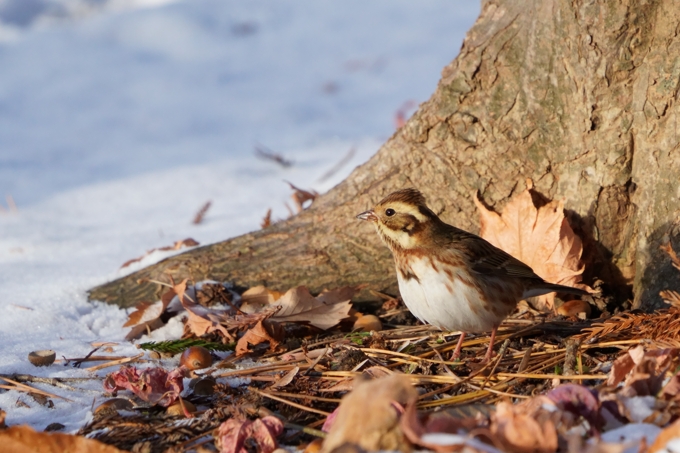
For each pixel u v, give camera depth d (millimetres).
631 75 10344
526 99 10945
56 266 14023
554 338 9828
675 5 9820
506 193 11383
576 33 10359
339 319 10648
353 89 28438
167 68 31469
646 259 10469
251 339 10094
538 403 6609
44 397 8773
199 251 12625
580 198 11016
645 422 6574
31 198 19922
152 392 8477
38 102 28578
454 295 9672
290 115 26156
